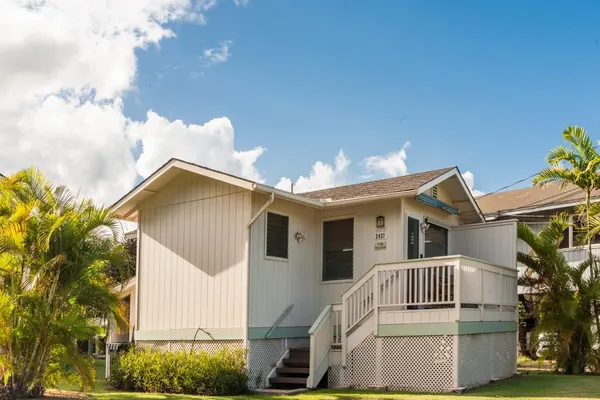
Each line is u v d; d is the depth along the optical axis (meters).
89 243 11.09
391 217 14.19
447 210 15.90
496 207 24.77
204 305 13.93
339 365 13.01
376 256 14.27
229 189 13.91
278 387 13.03
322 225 15.33
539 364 16.45
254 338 13.13
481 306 12.88
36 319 10.38
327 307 13.38
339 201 14.38
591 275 15.19
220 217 13.98
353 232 14.78
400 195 13.57
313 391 12.27
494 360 13.62
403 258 13.83
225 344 13.41
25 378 10.55
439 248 16.05
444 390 11.61
